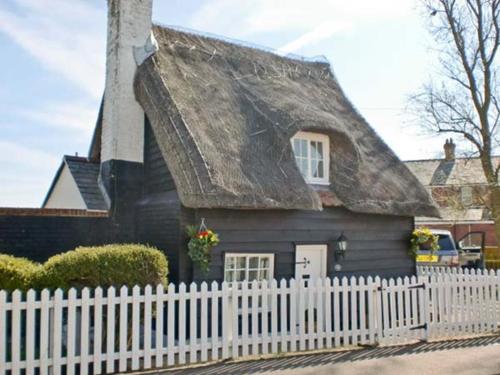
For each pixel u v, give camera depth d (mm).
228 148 9250
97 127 12914
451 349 8250
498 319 9742
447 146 19094
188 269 8836
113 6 11375
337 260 10570
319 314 8203
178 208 8984
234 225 9219
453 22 17047
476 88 16844
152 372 6668
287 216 9953
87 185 12688
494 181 16547
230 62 12242
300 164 10859
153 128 9883
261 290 7797
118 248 7254
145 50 10992
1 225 10039
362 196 10633
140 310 7113
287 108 10523
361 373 6746
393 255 11672
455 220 22859
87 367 6391
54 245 10445
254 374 6590
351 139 11008
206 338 7293
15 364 6004
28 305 6102
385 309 8719
